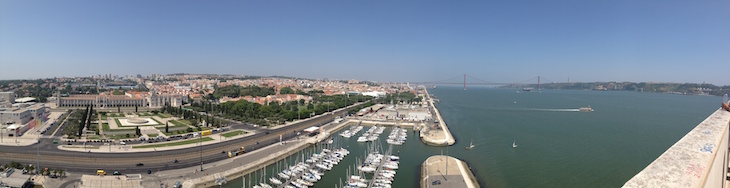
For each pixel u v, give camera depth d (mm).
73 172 166500
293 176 174625
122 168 175500
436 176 178000
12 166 163250
